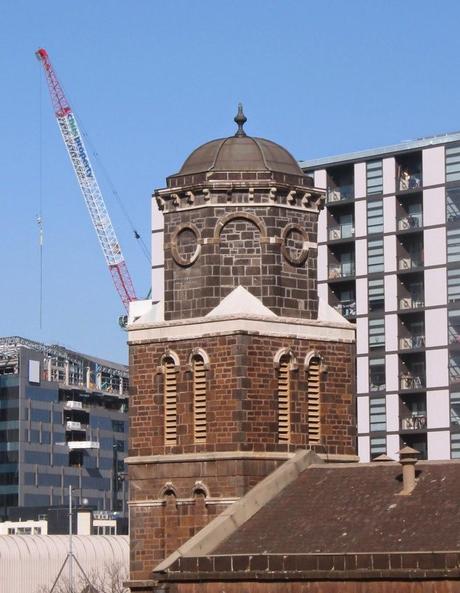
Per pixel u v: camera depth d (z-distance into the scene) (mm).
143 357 91750
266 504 86688
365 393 172250
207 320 89438
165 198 92312
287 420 89812
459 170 169000
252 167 90938
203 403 89562
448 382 168375
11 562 174000
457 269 168625
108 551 181250
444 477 83188
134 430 91688
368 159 173625
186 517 89312
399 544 78500
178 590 82562
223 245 90562
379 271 172250
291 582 79625
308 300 91750
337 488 85875
